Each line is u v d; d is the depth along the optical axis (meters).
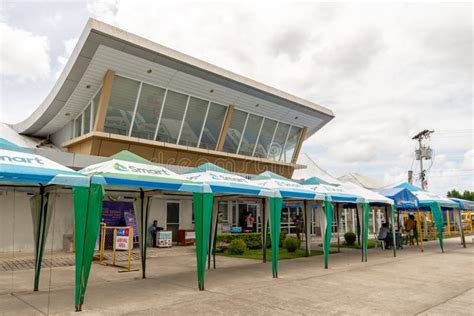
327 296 7.64
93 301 7.22
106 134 16.62
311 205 15.75
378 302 7.14
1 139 6.85
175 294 7.82
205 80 19.23
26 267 11.69
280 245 19.14
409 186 19.06
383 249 18.03
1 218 14.74
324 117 27.62
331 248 18.47
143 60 16.66
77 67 15.59
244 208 23.67
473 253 16.30
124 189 9.91
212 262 12.99
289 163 26.27
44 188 8.38
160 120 18.84
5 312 6.46
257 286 8.70
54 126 20.97
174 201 20.16
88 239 6.70
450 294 7.88
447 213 30.58
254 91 21.66
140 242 10.01
